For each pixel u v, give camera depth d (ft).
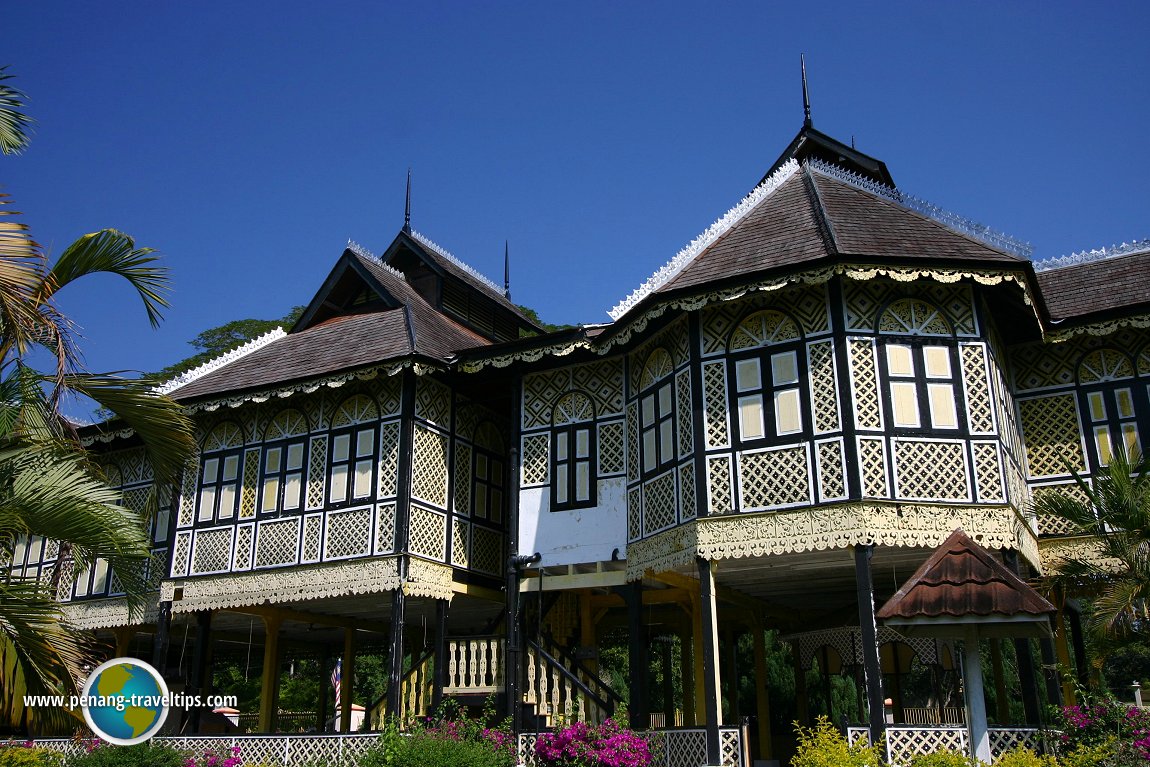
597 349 55.16
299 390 60.95
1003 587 37.47
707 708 44.70
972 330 47.88
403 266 79.15
